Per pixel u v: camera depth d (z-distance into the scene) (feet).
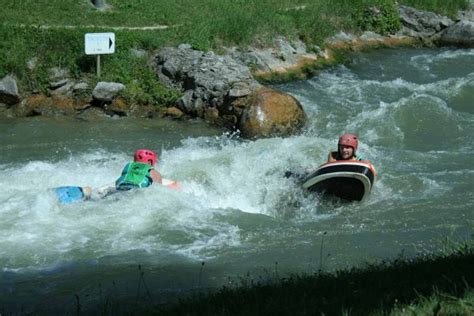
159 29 88.69
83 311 35.27
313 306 27.81
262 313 27.71
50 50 78.64
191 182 54.95
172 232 45.88
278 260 41.96
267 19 97.96
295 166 59.26
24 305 36.47
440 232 46.83
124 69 78.59
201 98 75.51
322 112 77.41
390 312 25.94
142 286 38.32
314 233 47.21
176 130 72.33
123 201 49.24
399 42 110.83
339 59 99.60
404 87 87.35
